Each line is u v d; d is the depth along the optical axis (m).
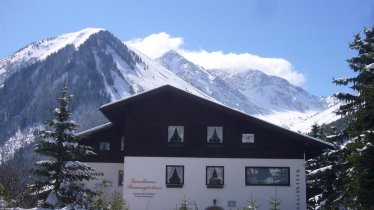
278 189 29.75
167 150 30.20
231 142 30.33
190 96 30.52
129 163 30.03
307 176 29.75
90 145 33.53
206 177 29.89
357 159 17.84
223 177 29.92
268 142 30.31
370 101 18.22
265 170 30.03
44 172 23.75
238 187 29.77
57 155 24.14
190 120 30.59
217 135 30.52
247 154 30.17
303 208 29.45
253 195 29.67
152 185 29.75
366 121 18.56
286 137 30.34
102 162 33.22
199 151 30.20
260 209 29.48
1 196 16.58
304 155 30.19
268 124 29.91
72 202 21.98
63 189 22.61
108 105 30.16
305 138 29.67
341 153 26.59
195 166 30.00
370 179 17.33
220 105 30.17
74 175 24.23
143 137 30.41
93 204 20.81
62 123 24.62
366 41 27.47
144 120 30.64
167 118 30.62
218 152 30.19
